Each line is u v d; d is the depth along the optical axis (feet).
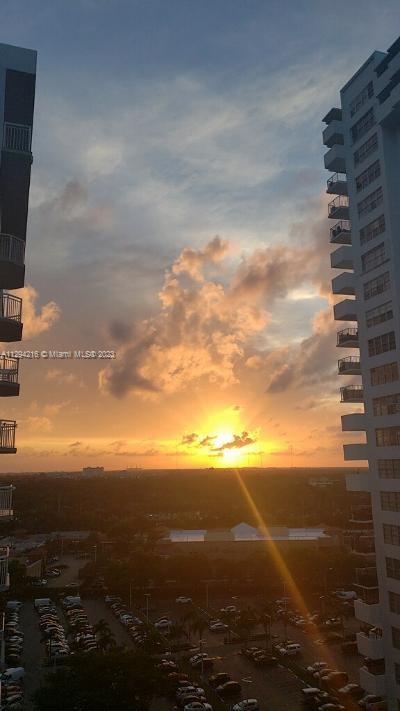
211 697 172.24
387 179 160.35
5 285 102.37
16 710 156.25
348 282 175.11
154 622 257.34
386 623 152.87
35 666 202.90
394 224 158.71
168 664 194.08
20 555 392.47
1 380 100.12
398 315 154.71
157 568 316.40
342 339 182.70
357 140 174.60
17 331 102.32
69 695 135.03
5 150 104.32
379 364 161.99
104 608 291.58
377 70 162.20
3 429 98.63
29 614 282.56
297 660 207.10
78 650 207.00
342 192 188.34
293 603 293.84
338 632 243.40
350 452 172.35
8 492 101.81
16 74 108.68
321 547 367.66
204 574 323.57
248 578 328.90
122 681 138.82
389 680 149.69
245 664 203.51
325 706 157.89
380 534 157.89
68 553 458.91
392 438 155.63
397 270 156.66
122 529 479.41
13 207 103.40
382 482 158.10
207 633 245.04
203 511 652.89
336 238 186.80
